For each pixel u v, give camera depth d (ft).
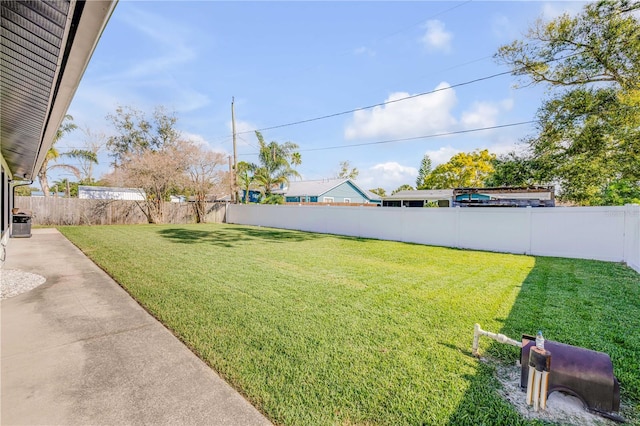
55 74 8.85
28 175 36.78
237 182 69.00
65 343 9.25
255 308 12.42
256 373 7.72
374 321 11.22
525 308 12.71
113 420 6.00
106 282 16.10
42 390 6.91
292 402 6.62
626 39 31.78
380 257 25.50
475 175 85.97
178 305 12.60
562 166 37.40
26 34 6.83
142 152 67.10
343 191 95.76
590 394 6.42
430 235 35.27
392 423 6.04
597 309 12.62
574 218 26.53
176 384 7.24
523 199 33.53
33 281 16.02
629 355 8.77
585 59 34.81
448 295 14.55
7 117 13.38
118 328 10.40
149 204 60.34
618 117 33.01
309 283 16.48
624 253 24.04
